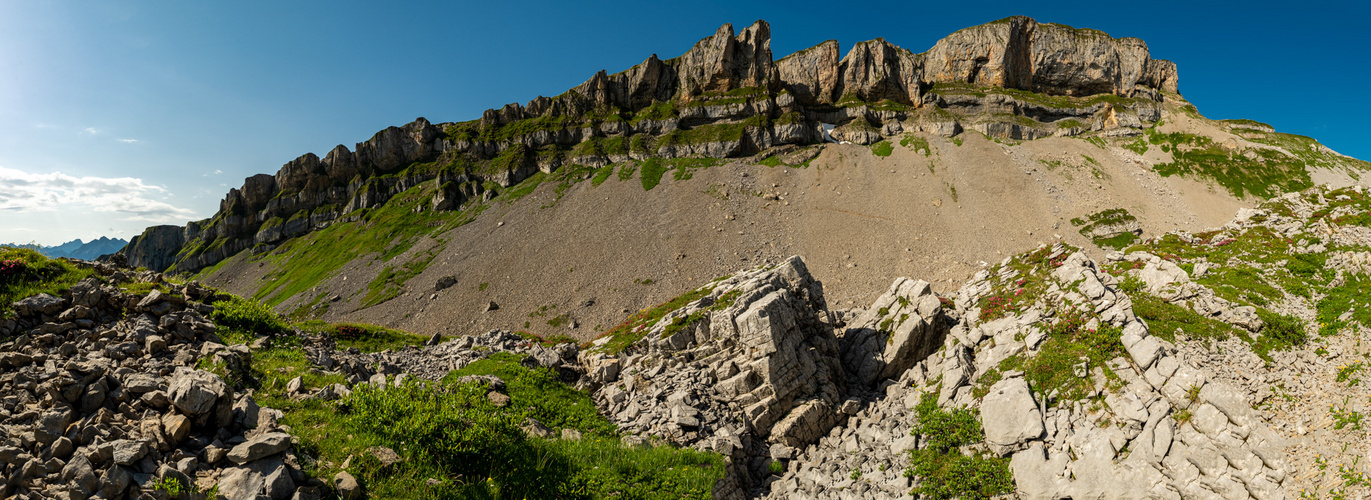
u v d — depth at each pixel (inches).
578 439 751.7
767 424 914.7
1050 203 5349.4
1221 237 1347.2
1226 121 6786.4
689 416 840.3
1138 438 744.3
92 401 487.2
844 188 5930.1
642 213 5693.9
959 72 7564.0
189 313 765.9
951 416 890.1
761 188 6063.0
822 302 1184.8
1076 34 7475.4
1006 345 991.0
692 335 1069.1
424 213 6939.0
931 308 1131.3
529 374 939.3
